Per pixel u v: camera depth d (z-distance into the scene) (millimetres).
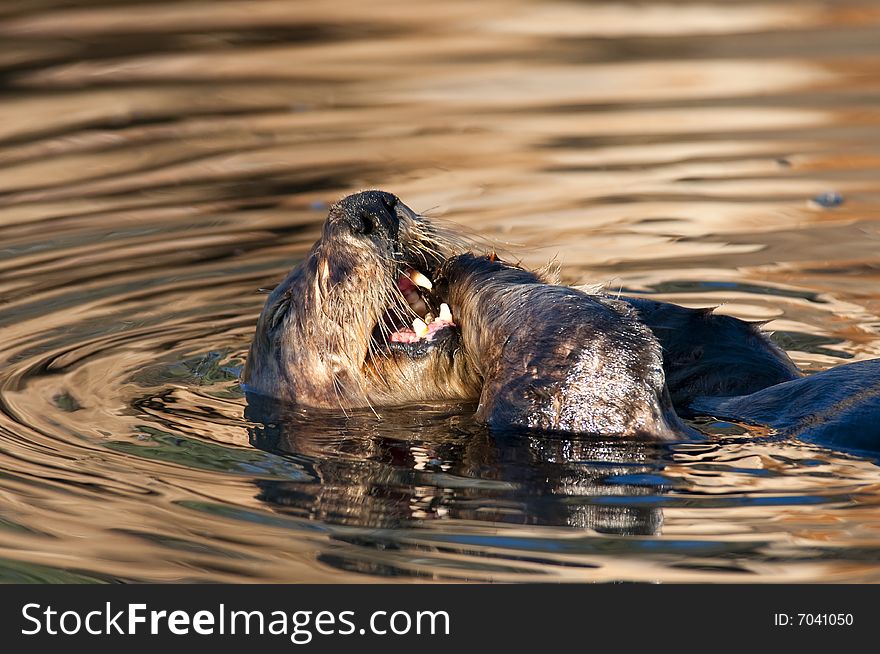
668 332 21203
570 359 18406
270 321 22297
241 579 15672
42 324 25703
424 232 20188
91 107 42500
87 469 19078
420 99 43094
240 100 43312
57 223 32312
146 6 57281
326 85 45000
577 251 29500
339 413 21344
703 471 17719
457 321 20438
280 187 34688
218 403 22047
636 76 44750
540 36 51438
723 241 30172
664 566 15375
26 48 49938
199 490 18297
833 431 18016
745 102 41375
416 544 16297
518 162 36375
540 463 18406
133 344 24828
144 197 34188
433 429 20281
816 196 33062
